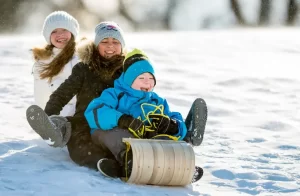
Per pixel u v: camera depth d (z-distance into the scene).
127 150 10.73
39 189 9.88
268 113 17.33
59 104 12.27
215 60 27.19
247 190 10.88
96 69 12.45
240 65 25.95
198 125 11.58
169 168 10.51
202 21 75.44
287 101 18.98
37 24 69.38
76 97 12.73
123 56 12.65
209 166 12.11
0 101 17.59
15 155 11.95
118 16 73.62
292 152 13.38
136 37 38.19
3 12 68.50
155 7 74.69
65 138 11.59
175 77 22.58
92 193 9.77
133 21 73.94
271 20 73.88
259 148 13.66
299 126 15.98
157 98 11.81
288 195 10.64
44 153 12.30
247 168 12.13
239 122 16.16
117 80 11.78
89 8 72.00
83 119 12.15
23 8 68.88
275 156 13.05
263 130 15.41
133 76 11.54
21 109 16.59
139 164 10.41
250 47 31.77
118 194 9.90
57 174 10.65
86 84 12.42
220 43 33.38
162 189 10.55
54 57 13.90
